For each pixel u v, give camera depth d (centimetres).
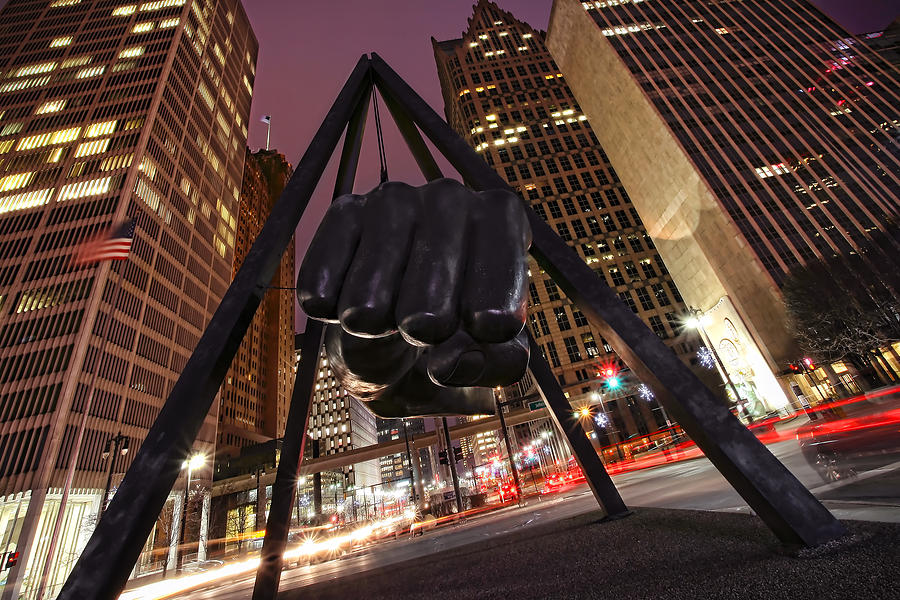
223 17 9206
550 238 212
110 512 154
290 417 305
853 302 3597
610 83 6975
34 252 4756
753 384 5297
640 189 6906
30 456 3628
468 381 146
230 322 197
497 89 8794
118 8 7525
